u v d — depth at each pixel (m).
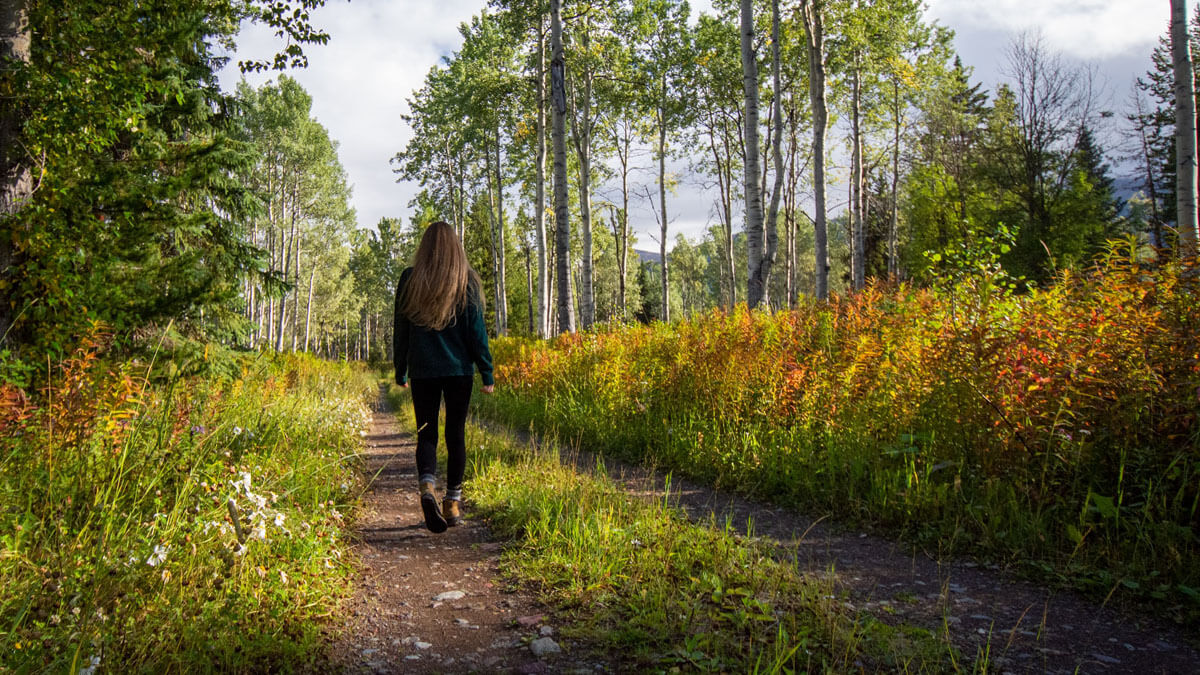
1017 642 2.47
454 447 4.06
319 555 3.12
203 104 10.18
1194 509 3.29
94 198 6.79
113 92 6.65
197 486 3.30
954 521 3.93
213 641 2.22
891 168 32.44
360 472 6.02
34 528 2.79
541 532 3.72
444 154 36.34
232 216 10.53
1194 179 11.53
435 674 2.21
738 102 28.50
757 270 13.82
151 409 4.08
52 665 1.92
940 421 4.73
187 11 7.86
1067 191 26.88
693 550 3.43
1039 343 4.34
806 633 2.36
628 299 63.66
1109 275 4.55
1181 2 11.65
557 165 14.91
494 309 48.66
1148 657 2.35
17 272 5.84
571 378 10.74
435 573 3.33
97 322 4.41
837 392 5.80
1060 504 3.73
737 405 6.58
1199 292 3.87
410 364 3.92
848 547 3.80
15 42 6.31
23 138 6.47
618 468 6.49
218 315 9.45
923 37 27.23
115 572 2.43
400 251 66.00
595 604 2.80
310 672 2.22
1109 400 3.96
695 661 2.20
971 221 6.38
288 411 6.79
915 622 2.67
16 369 4.71
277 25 8.30
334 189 45.22
